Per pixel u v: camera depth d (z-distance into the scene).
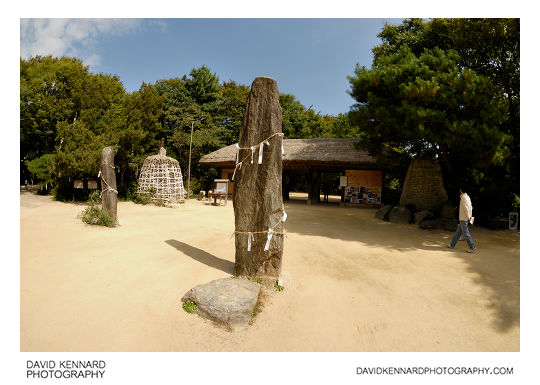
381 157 12.34
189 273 5.10
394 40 15.38
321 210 14.81
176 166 16.67
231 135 27.75
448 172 12.84
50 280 4.49
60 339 3.19
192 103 26.09
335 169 19.55
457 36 10.72
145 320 3.63
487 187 11.00
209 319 3.74
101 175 8.94
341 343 3.49
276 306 4.24
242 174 5.01
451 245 7.51
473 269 5.80
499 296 4.61
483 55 10.76
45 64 21.66
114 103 21.00
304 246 7.36
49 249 5.97
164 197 15.40
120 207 13.94
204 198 20.59
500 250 7.28
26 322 3.41
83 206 12.91
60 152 13.51
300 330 3.69
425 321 3.94
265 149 4.86
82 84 16.59
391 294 4.68
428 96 8.20
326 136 30.02
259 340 3.48
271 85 4.92
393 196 17.56
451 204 11.31
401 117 8.94
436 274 5.53
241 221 5.00
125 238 7.29
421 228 10.04
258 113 4.96
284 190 21.00
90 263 5.30
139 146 21.11
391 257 6.54
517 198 11.62
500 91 10.48
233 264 5.72
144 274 4.95
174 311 3.87
